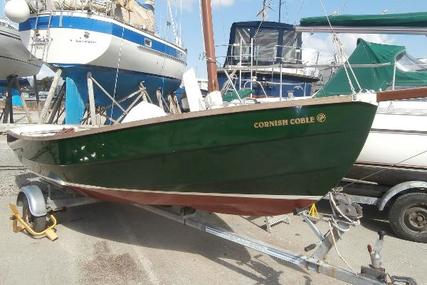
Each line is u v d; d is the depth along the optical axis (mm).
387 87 4625
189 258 3664
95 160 3627
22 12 7246
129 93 8906
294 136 2803
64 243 3908
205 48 4000
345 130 2717
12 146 5352
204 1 3951
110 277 3244
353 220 2863
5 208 4844
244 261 3631
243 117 2869
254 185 3156
